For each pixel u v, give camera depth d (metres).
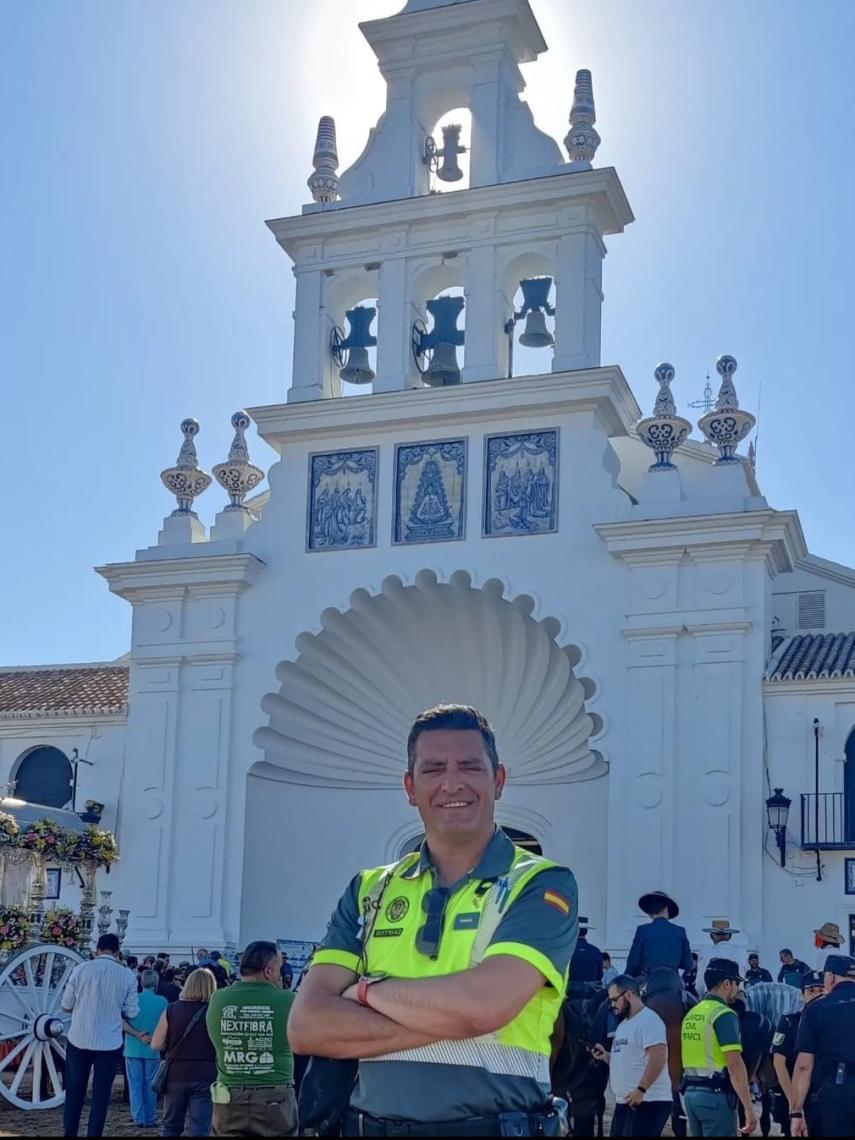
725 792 25.31
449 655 29.39
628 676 26.36
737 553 26.19
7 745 31.23
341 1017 3.96
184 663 29.58
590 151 29.09
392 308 29.67
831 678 25.23
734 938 24.45
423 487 28.83
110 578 30.20
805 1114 10.41
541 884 4.10
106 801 29.98
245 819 28.53
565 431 28.00
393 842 29.47
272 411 29.72
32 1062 17.81
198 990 11.81
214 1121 9.31
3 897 18.66
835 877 24.50
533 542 27.70
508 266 29.12
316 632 28.92
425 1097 3.97
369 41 30.81
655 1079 10.77
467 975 3.88
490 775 4.30
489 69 29.86
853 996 9.90
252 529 29.94
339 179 30.89
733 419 27.31
